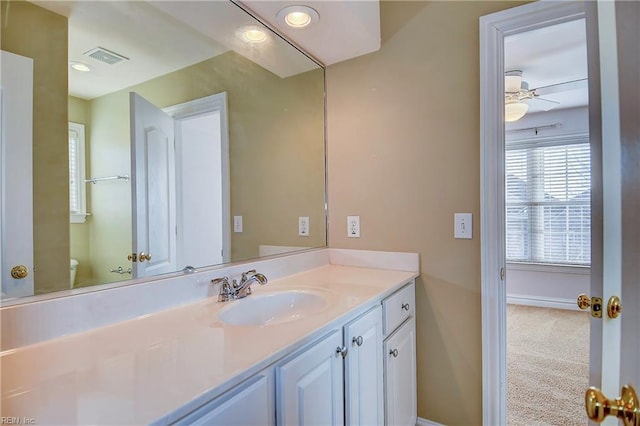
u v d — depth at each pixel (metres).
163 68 1.35
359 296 1.32
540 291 4.11
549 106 3.75
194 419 0.66
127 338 0.92
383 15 1.84
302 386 0.93
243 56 1.69
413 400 1.71
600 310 0.66
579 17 1.43
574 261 3.94
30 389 0.67
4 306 0.85
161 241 1.29
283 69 1.86
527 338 3.10
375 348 1.33
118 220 1.16
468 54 1.63
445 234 1.69
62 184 1.02
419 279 1.76
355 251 1.94
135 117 1.24
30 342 0.87
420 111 1.75
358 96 1.93
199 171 1.48
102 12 1.16
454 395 1.67
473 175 1.62
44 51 1.01
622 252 0.60
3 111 0.92
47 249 0.98
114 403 0.62
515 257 4.25
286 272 1.71
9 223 0.91
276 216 1.80
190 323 1.04
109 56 1.17
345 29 1.64
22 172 0.94
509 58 2.72
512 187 4.26
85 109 1.10
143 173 1.25
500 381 1.59
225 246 1.55
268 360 0.81
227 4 1.42
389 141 1.84
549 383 2.29
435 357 1.72
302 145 1.94
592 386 0.67
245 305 1.29
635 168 0.57
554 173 4.03
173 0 1.35
